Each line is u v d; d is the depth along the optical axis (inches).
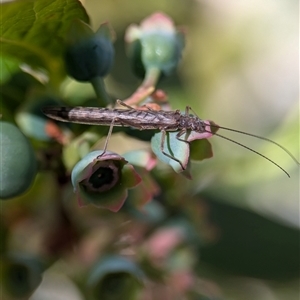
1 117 5.3
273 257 7.2
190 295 5.8
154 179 5.7
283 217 7.9
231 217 7.2
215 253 7.1
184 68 8.2
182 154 4.9
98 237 5.7
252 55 9.0
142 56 5.5
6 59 5.4
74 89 5.4
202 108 7.8
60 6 5.1
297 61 9.4
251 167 7.0
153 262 5.8
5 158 4.9
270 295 7.4
